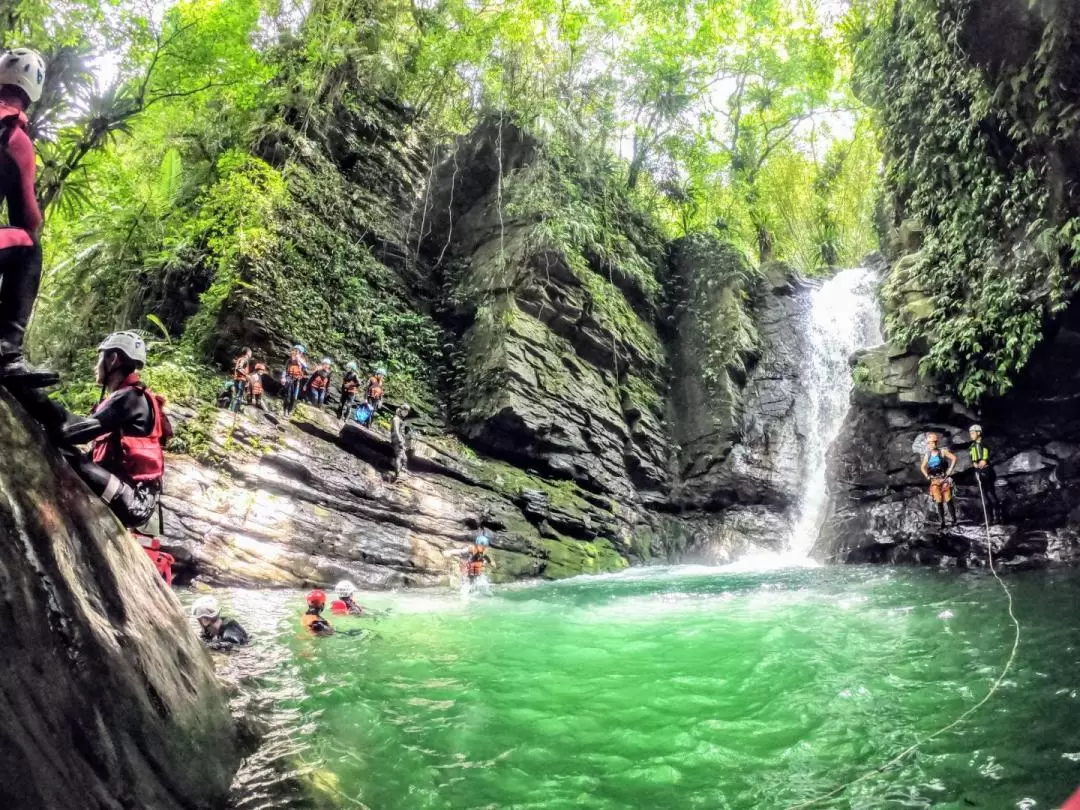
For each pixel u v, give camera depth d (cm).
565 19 2205
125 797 283
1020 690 544
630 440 2231
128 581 340
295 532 1330
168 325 1925
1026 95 1105
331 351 1867
